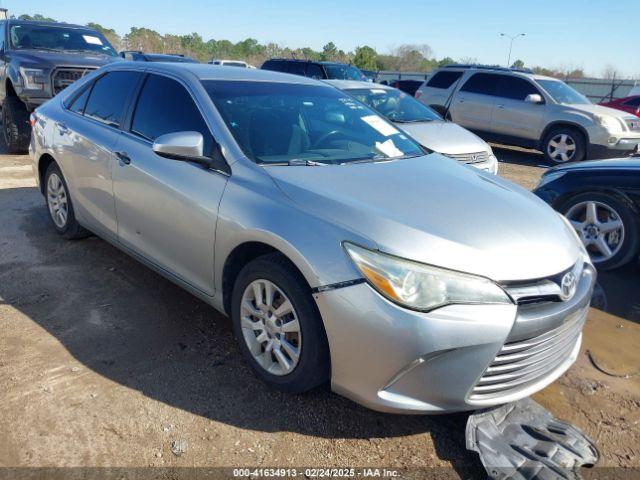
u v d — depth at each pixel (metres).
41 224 5.25
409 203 2.72
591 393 3.11
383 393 2.42
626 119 10.52
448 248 2.40
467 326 2.29
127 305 3.75
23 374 2.93
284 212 2.68
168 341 3.34
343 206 2.61
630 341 3.73
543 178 5.33
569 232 2.99
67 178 4.43
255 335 2.93
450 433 2.70
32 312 3.58
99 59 8.91
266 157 3.12
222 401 2.82
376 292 2.34
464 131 7.55
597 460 2.53
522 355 2.46
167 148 3.00
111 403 2.75
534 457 2.47
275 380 2.83
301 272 2.55
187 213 3.17
